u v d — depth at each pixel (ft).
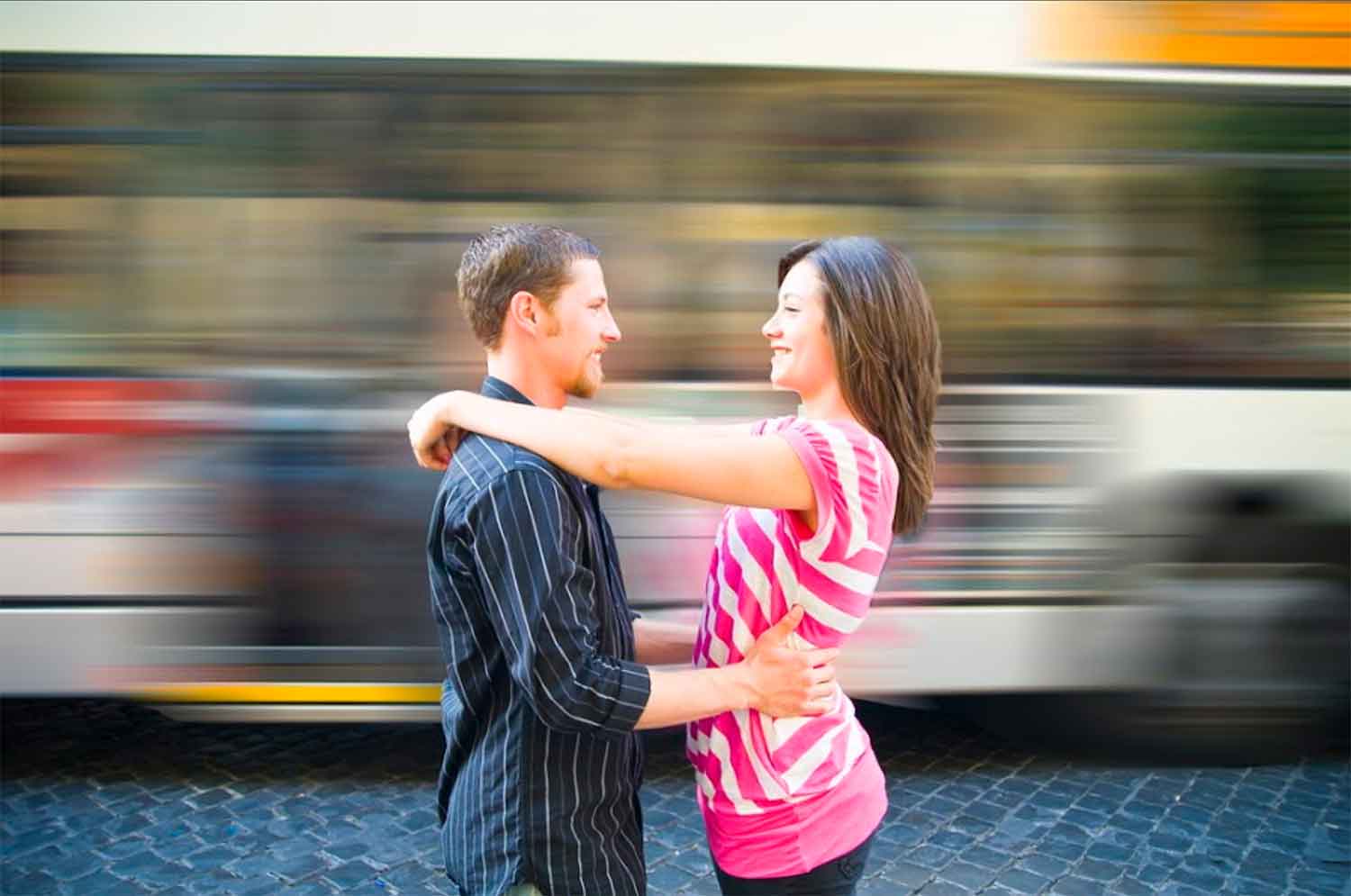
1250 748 13.80
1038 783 13.66
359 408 12.26
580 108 12.12
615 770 5.67
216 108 11.96
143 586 12.28
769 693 5.47
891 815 12.81
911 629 12.78
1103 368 12.80
